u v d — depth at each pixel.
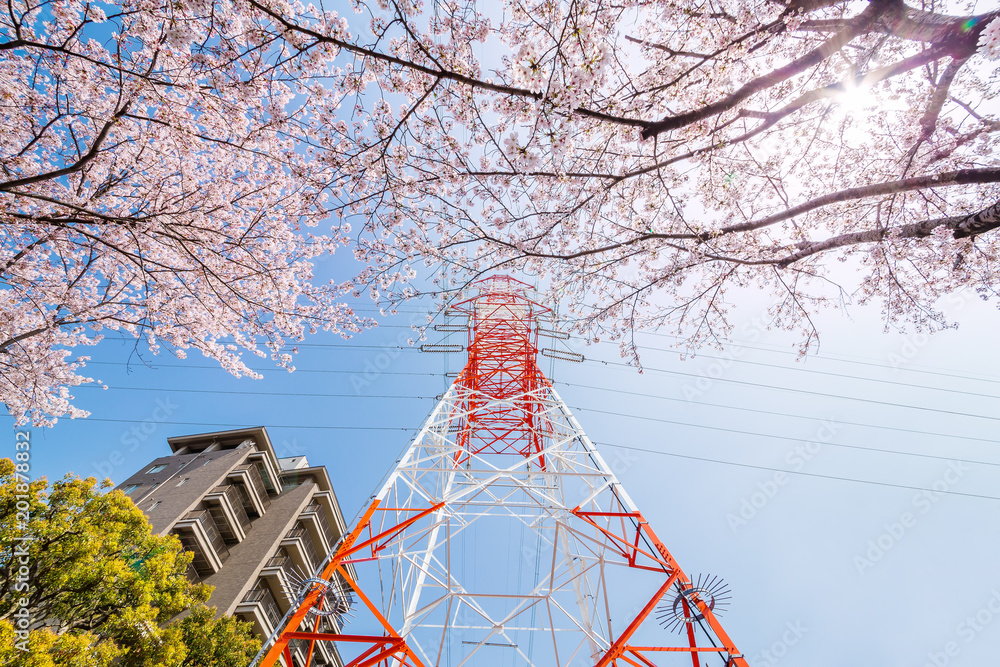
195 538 17.61
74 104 6.90
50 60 6.25
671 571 6.66
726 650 5.50
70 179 7.86
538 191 6.70
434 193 6.66
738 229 5.83
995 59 3.91
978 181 4.49
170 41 5.41
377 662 5.59
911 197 7.93
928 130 6.12
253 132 6.79
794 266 8.30
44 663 7.73
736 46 5.10
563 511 9.31
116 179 7.96
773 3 4.71
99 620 10.17
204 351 9.88
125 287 9.03
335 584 6.24
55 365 9.21
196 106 6.45
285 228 9.00
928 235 5.06
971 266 8.10
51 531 9.86
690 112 4.70
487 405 12.72
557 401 12.35
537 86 4.64
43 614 9.67
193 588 13.08
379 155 6.09
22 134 7.14
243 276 8.66
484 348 15.62
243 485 21.41
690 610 6.16
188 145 7.04
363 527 7.26
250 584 17.75
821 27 4.67
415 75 5.70
